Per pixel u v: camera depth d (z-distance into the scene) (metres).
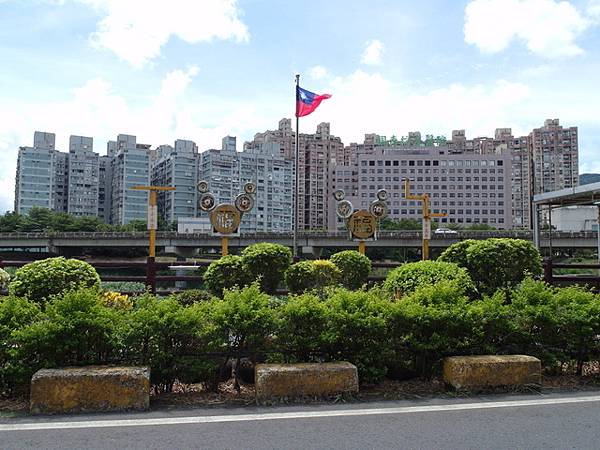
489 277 10.21
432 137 135.00
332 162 118.62
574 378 6.45
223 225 15.78
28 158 93.56
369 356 5.95
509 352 6.44
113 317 5.72
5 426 4.65
